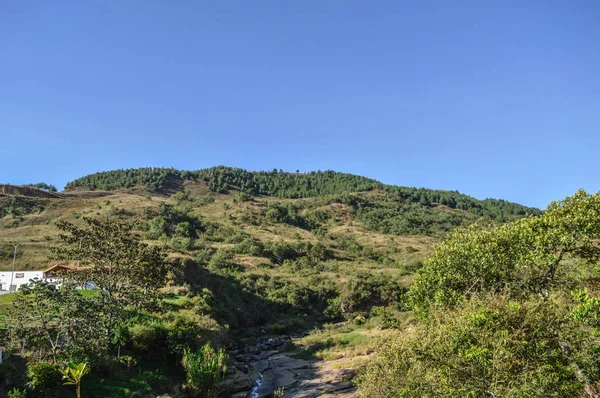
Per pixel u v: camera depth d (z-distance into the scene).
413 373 13.35
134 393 22.02
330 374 34.12
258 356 44.12
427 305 23.70
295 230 132.50
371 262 106.44
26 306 22.25
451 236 26.42
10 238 74.88
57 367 19.58
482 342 11.70
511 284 21.22
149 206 119.00
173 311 38.22
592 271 21.70
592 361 11.38
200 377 26.30
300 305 70.94
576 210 21.59
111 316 25.52
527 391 10.53
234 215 135.12
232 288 67.31
